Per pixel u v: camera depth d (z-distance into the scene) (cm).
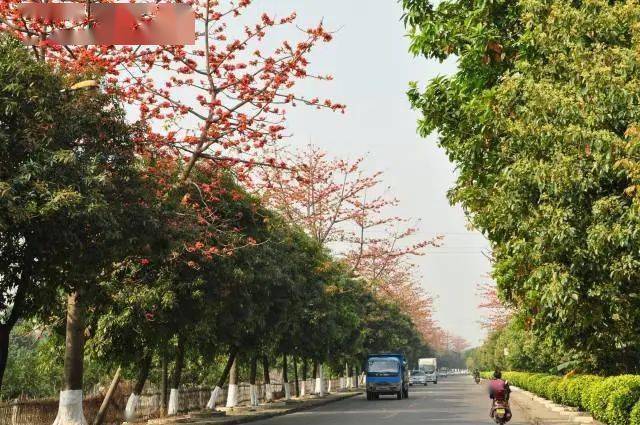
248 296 2409
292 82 1683
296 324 3516
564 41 1118
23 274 1254
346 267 4650
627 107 1010
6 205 1052
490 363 10169
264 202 2564
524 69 1179
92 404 2322
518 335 4672
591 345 1520
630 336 1384
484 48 1503
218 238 2053
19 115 1171
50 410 2116
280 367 5975
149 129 1505
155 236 1440
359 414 3047
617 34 1095
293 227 3531
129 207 1363
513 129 1103
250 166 1767
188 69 1692
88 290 1510
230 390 3512
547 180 1047
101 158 1294
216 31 1722
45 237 1187
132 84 1677
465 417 2791
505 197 1155
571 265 1092
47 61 1405
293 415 3095
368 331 5731
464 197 1442
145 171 1582
